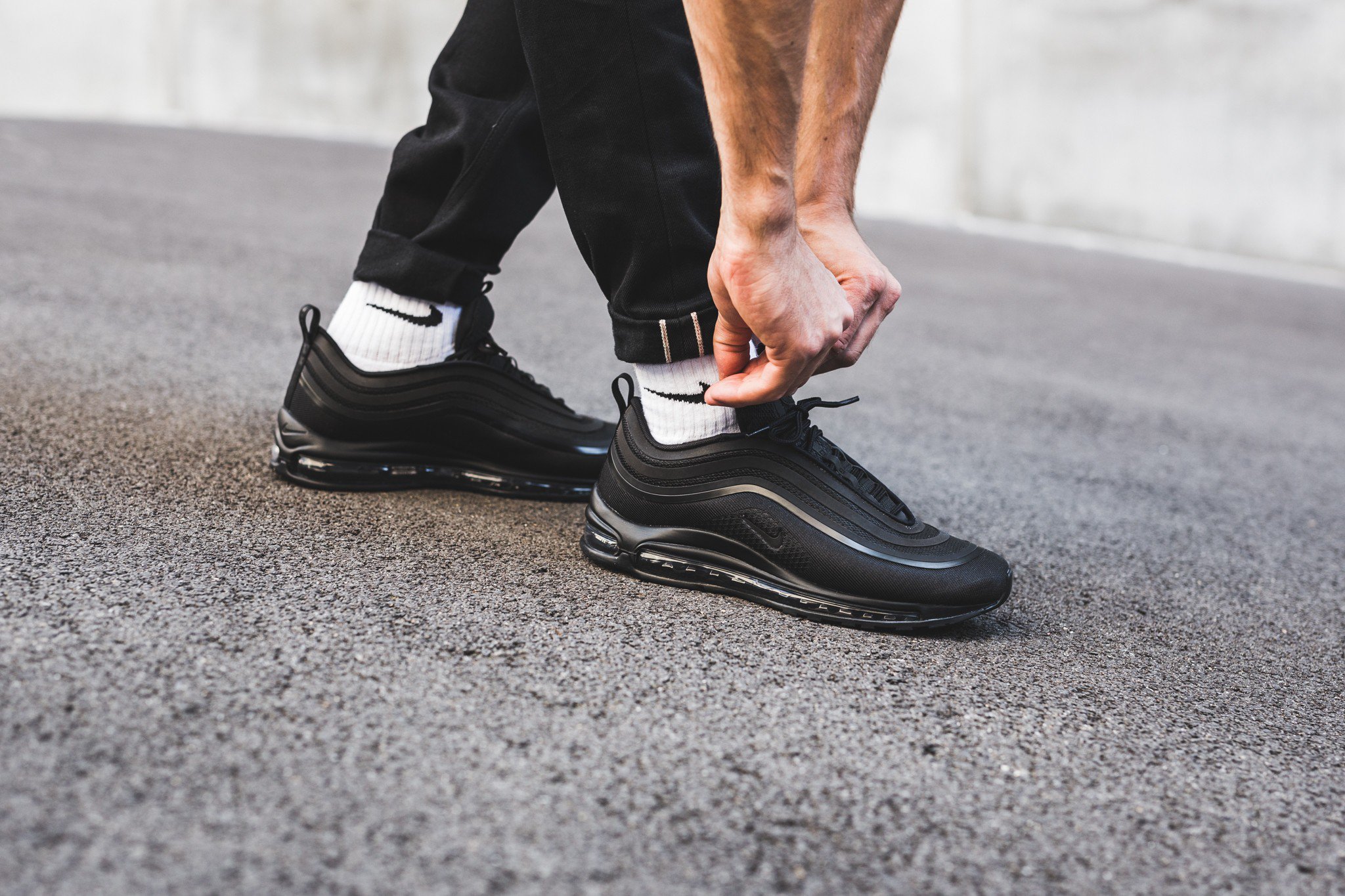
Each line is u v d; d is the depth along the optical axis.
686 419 1.00
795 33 0.66
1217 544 1.40
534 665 0.78
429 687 0.73
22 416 1.31
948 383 2.38
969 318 3.33
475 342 1.22
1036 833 0.64
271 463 1.21
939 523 1.35
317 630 0.80
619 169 0.91
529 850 0.56
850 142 0.96
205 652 0.74
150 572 0.87
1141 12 5.75
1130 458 1.87
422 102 7.68
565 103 0.91
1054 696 0.85
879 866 0.59
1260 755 0.78
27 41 8.30
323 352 1.16
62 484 1.08
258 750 0.62
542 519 1.17
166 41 8.19
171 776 0.59
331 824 0.56
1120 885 0.60
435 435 1.20
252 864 0.53
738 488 0.98
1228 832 0.66
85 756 0.60
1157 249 5.80
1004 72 6.26
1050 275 4.52
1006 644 0.96
